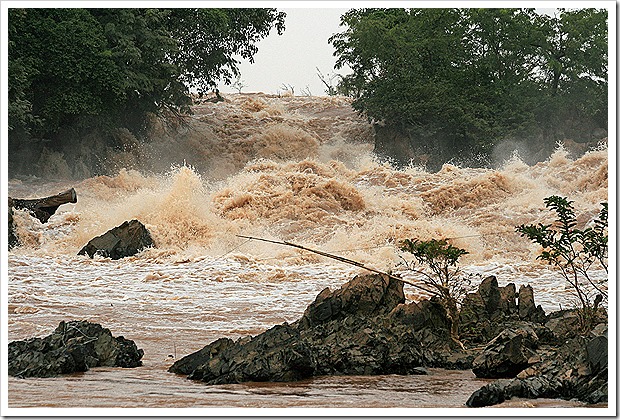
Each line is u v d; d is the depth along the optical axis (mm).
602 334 14438
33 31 76875
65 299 30047
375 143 100375
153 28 85438
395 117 99750
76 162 81938
